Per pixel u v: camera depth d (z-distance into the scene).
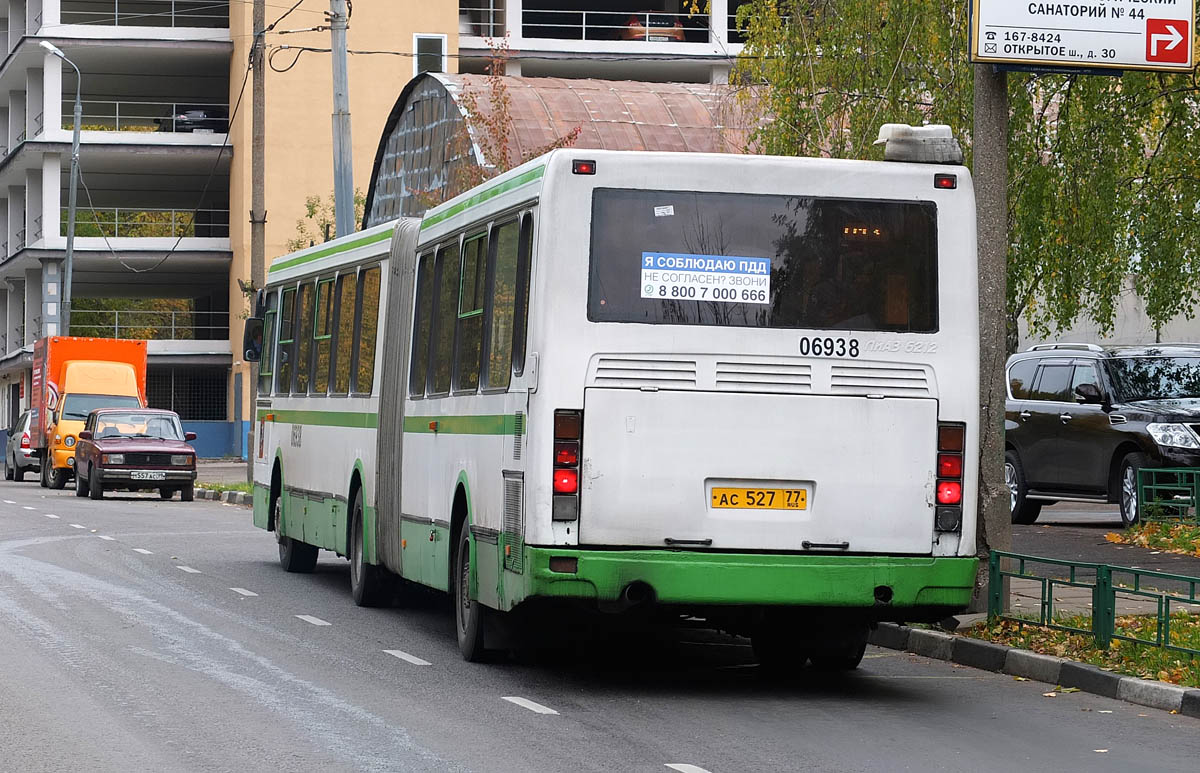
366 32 78.25
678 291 13.91
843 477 13.97
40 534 31.25
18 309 93.06
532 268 14.04
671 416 13.77
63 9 85.31
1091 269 26.45
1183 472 27.12
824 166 14.20
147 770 10.66
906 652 17.50
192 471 46.44
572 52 80.81
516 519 14.04
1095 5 18.11
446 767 10.82
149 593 21.44
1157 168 27.50
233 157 80.19
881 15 26.06
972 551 14.17
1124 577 21.45
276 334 25.89
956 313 14.27
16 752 11.23
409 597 21.75
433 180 56.75
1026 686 15.14
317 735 11.92
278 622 18.78
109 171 83.81
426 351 17.92
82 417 53.50
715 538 13.76
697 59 81.62
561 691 14.23
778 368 13.95
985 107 18.23
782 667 16.11
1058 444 30.22
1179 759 11.68
